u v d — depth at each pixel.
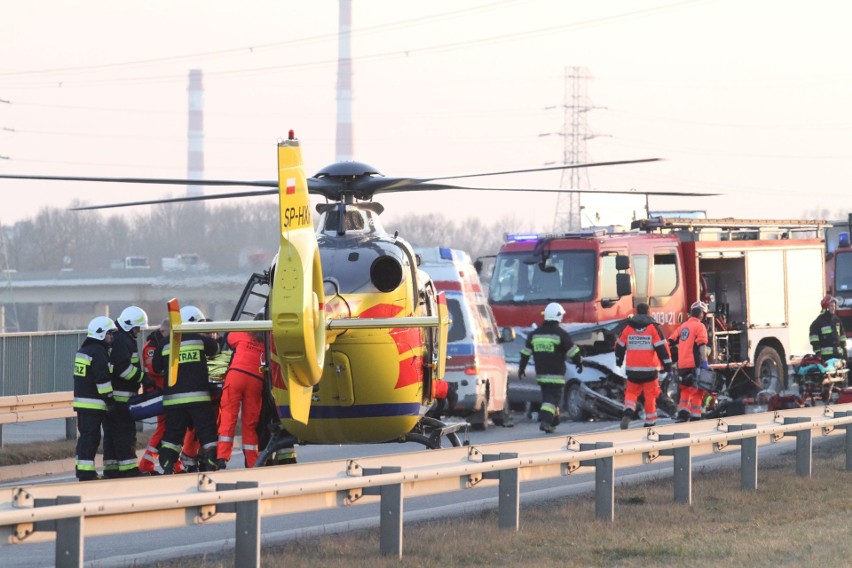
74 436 59.66
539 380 62.97
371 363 36.28
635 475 44.72
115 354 43.22
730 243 81.38
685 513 33.94
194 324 30.33
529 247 75.75
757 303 82.94
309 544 29.88
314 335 30.20
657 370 58.06
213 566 26.80
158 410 43.59
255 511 24.06
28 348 68.56
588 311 73.12
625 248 75.25
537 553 28.08
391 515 27.56
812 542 29.00
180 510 23.05
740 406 61.25
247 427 40.34
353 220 37.81
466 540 29.47
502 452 30.81
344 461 26.72
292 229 30.00
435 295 40.41
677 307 78.00
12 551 31.23
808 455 42.06
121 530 21.88
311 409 36.84
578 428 66.12
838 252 100.06
